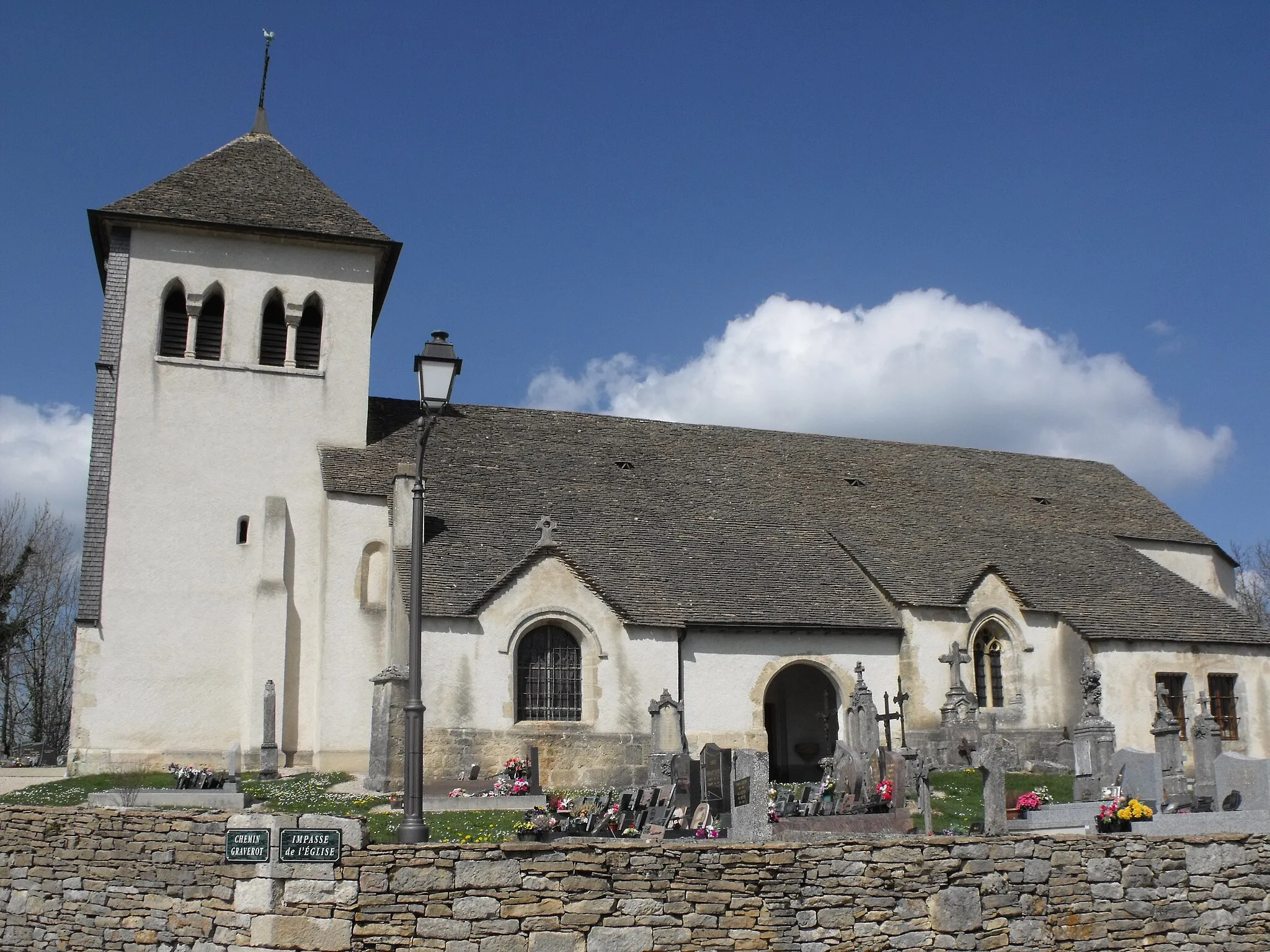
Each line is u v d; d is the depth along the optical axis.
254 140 42.25
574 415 45.78
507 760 30.02
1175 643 39.12
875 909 15.16
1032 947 15.77
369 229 39.94
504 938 14.02
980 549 41.88
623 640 33.25
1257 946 17.22
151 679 34.50
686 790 23.31
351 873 14.05
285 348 38.72
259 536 36.44
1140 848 16.91
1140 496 52.31
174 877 14.95
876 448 49.56
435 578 32.69
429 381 17.66
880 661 36.41
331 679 34.69
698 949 14.44
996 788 21.66
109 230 37.56
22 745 59.34
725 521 40.16
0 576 54.75
